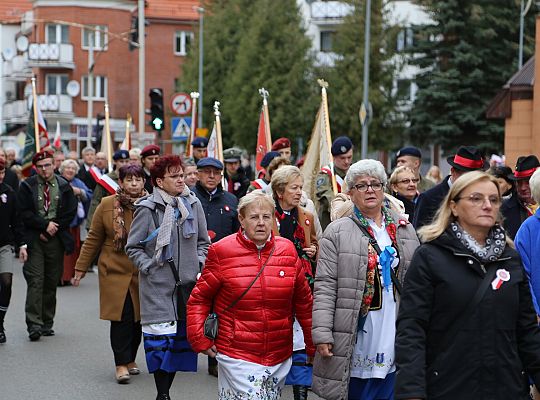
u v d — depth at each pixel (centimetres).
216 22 5175
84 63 6581
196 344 701
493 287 531
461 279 533
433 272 538
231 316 697
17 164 2812
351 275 665
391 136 4491
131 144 2973
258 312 693
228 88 4750
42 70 6606
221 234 1077
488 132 4119
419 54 4469
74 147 6575
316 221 920
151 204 930
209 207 1079
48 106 6512
